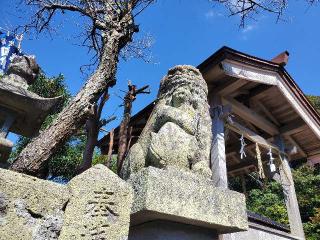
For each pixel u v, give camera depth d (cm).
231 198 269
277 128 682
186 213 236
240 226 262
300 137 707
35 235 147
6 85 291
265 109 652
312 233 1162
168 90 362
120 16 473
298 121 656
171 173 245
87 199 169
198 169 277
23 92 298
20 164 313
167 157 271
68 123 349
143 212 226
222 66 483
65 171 827
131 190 186
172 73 372
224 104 557
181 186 243
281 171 658
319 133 663
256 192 1452
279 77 573
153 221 251
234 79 521
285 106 643
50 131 339
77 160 816
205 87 372
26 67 317
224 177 470
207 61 502
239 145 740
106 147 772
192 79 354
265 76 548
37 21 475
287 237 554
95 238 162
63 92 845
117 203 176
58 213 157
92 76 396
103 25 470
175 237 251
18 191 150
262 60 537
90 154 491
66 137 346
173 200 234
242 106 600
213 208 253
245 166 763
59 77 866
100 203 171
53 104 316
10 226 142
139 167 291
